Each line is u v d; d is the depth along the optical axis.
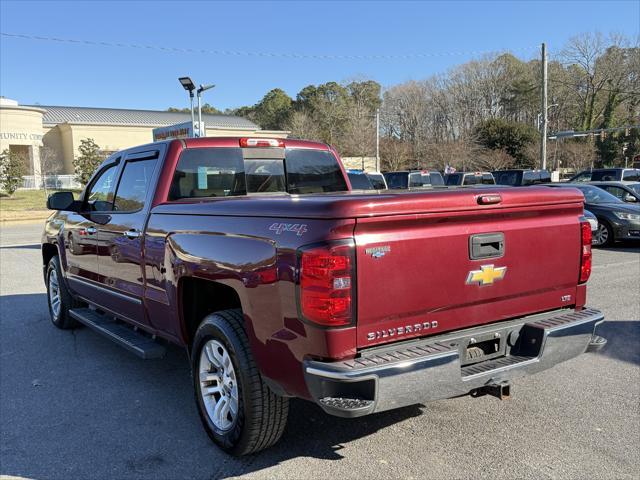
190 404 4.47
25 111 48.47
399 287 2.99
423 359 2.92
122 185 5.07
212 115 71.81
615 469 3.37
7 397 4.63
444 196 3.08
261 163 5.06
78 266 5.88
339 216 2.80
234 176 4.86
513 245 3.45
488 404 4.37
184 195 4.53
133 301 4.71
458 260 3.21
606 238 13.80
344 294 2.82
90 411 4.34
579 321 3.62
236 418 3.44
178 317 4.03
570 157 52.94
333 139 67.19
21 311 7.77
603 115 68.75
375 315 2.93
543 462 3.46
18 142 48.28
